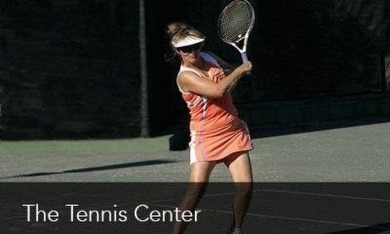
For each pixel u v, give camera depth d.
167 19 24.19
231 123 11.27
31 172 18.98
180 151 21.77
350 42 27.66
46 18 22.69
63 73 22.81
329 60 27.48
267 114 25.30
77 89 22.83
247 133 11.43
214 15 25.55
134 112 22.83
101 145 22.34
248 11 11.05
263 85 26.75
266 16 26.88
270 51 26.89
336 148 21.30
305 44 27.25
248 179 11.34
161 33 23.67
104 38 22.77
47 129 22.89
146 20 22.83
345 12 27.58
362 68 27.78
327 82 27.48
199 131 11.28
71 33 22.73
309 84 27.33
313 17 27.31
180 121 24.39
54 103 22.84
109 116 22.84
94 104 22.84
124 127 22.86
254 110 25.19
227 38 11.18
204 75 11.18
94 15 22.70
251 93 26.59
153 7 23.16
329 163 19.19
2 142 22.73
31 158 20.98
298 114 25.69
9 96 22.78
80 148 22.16
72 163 20.17
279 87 26.97
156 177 17.94
